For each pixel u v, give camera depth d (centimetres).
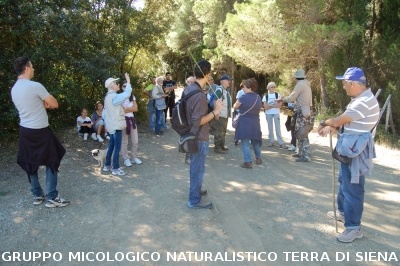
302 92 664
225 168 647
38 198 475
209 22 1931
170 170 633
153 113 998
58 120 922
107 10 1022
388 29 1036
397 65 961
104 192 523
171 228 412
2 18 700
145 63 1304
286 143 875
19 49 769
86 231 407
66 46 809
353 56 1098
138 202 487
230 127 1110
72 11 802
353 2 1118
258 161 667
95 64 863
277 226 416
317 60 1202
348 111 358
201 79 430
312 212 453
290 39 1036
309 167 653
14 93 430
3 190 528
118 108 575
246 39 1187
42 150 445
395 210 459
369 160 359
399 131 984
